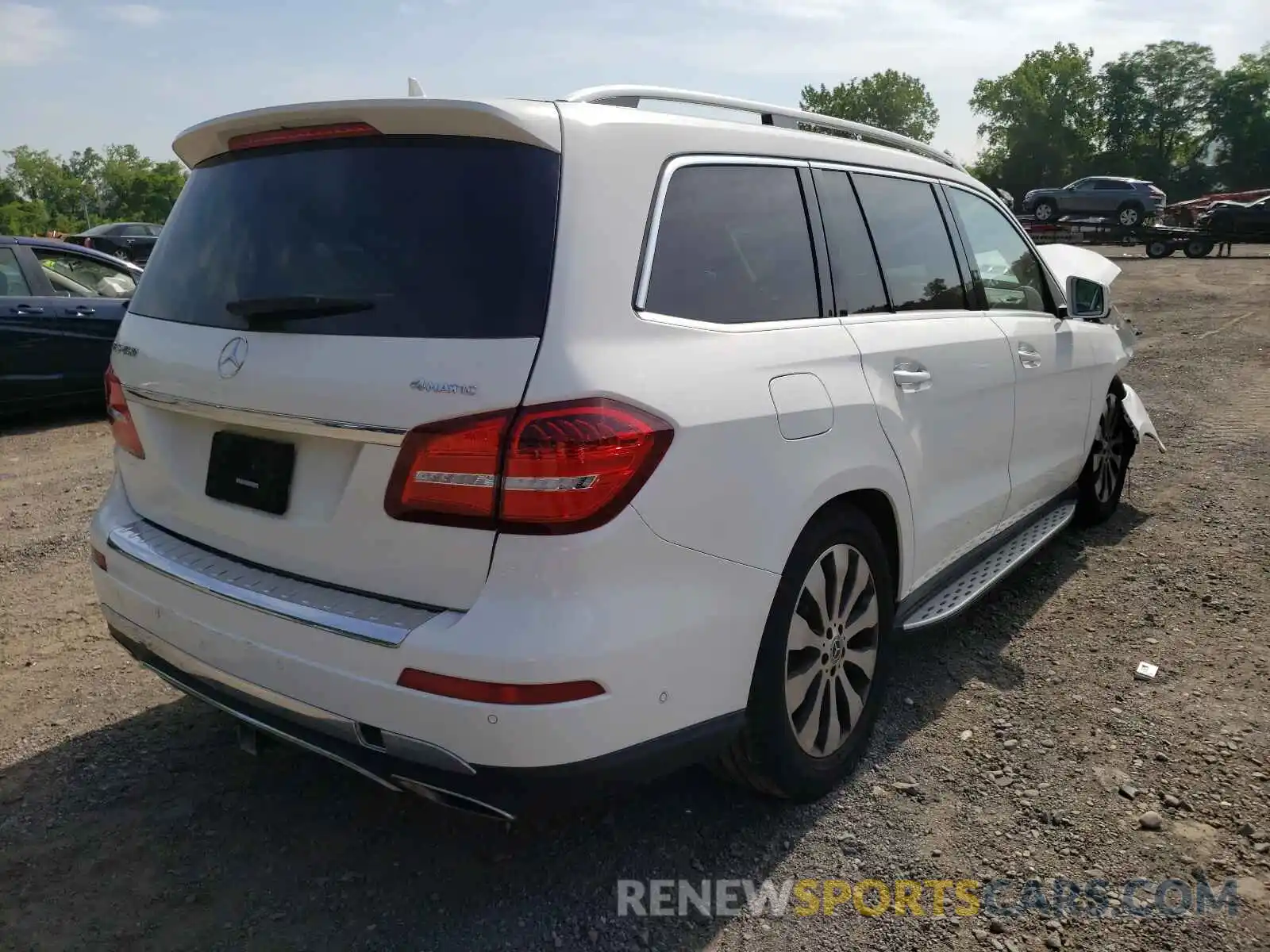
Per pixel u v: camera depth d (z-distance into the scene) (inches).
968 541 149.4
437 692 82.9
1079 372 181.5
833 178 124.6
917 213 141.5
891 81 3599.9
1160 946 93.0
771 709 103.6
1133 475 248.2
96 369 361.4
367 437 86.7
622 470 84.0
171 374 104.4
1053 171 3282.5
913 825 111.7
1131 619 164.1
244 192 106.4
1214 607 166.9
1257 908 97.3
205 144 113.0
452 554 84.4
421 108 91.7
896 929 96.3
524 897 101.7
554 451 81.5
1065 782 118.7
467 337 85.2
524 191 89.1
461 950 94.5
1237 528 204.7
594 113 95.6
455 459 82.8
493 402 82.4
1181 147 3371.1
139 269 397.1
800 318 112.2
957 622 165.3
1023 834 109.7
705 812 115.0
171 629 103.4
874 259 128.3
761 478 97.7
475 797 85.4
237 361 96.5
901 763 123.7
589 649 82.4
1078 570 186.4
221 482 102.1
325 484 92.4
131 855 109.0
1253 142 3213.6
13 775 124.9
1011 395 154.3
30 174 5142.7
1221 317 576.7
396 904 101.0
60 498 253.9
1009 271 167.0
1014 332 157.6
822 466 106.1
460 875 105.4
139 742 133.1
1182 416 314.5
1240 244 1353.3
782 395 102.0
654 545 87.4
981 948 93.7
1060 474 182.2
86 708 142.5
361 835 112.7
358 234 94.6
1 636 167.2
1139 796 115.4
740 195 108.3
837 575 113.0
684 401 90.6
